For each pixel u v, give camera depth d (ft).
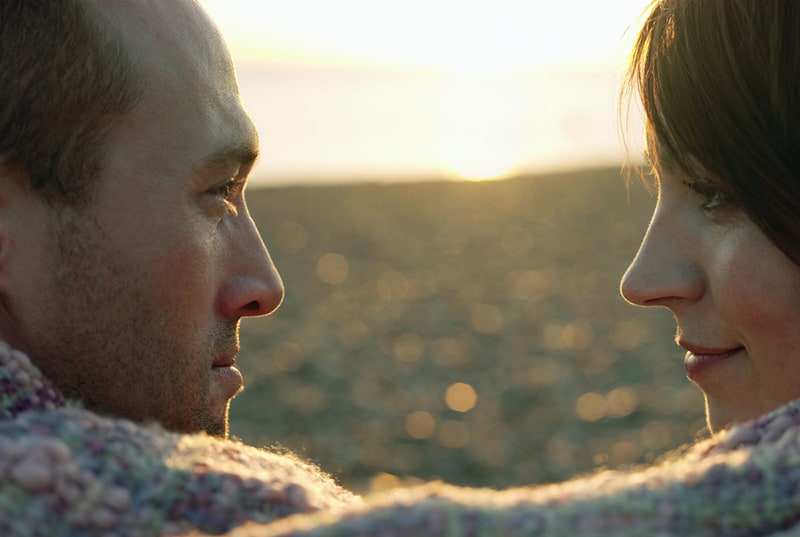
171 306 3.45
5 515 2.24
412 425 20.61
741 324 3.13
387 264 36.37
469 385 23.18
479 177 61.26
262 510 2.56
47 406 2.85
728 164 2.98
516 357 25.12
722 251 3.14
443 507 2.13
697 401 21.16
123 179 3.35
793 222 2.92
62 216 3.31
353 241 40.68
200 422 3.61
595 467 18.12
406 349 26.04
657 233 3.35
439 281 33.58
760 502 2.18
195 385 3.55
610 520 2.15
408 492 2.28
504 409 21.50
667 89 3.12
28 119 3.24
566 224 42.24
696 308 3.28
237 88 3.80
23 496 2.28
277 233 42.42
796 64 2.89
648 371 23.48
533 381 23.21
